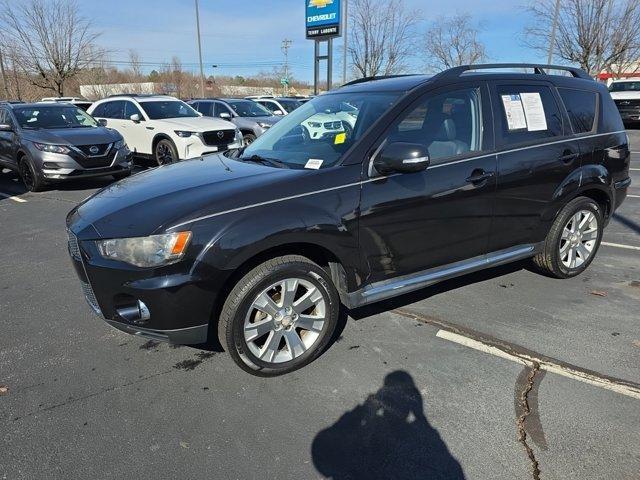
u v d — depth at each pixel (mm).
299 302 2975
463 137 3479
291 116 4145
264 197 2791
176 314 2646
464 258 3627
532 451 2357
